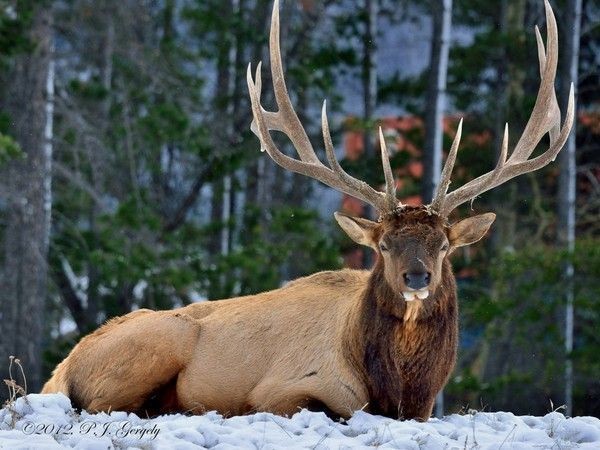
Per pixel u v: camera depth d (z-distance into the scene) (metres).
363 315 14.73
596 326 38.88
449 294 14.59
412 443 12.73
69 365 16.34
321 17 43.97
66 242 41.06
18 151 32.22
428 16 52.38
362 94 48.53
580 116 47.56
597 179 48.38
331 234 45.59
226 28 43.53
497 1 49.62
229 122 42.28
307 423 13.84
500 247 43.09
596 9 48.03
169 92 40.62
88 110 39.91
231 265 37.91
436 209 14.66
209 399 15.79
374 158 45.81
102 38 40.16
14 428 13.30
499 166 15.02
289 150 48.12
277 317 15.88
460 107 48.72
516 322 37.44
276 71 16.14
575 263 36.31
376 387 14.64
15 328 35.75
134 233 38.06
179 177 44.09
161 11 47.44
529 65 48.56
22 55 35.97
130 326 16.11
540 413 37.66
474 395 37.59
